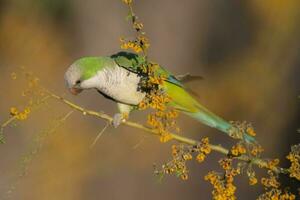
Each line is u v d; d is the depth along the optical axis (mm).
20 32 17109
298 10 15625
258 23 16281
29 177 12953
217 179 5883
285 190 5949
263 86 14047
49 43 17078
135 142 13398
